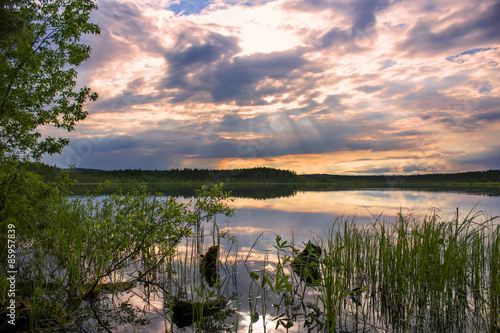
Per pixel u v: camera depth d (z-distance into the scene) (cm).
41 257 537
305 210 1410
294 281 564
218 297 485
